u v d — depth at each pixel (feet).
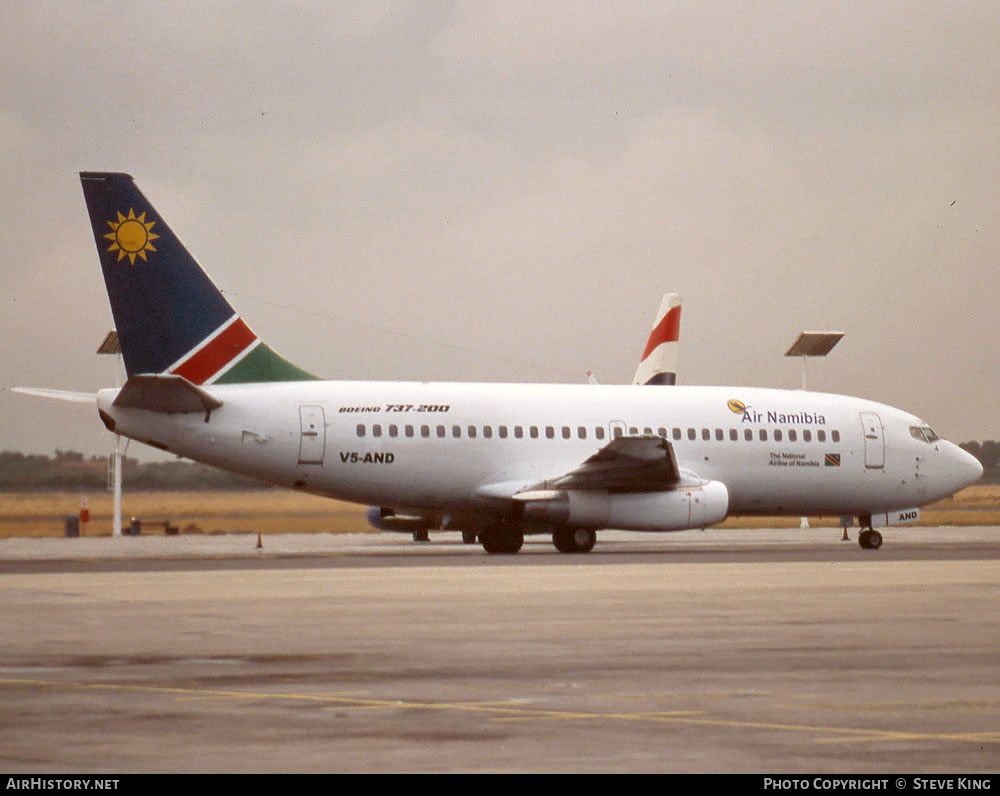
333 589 236.02
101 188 345.51
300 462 353.51
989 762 94.32
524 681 130.11
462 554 368.89
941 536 527.40
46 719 110.42
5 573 277.85
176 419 345.72
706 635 166.09
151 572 281.74
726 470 394.93
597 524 366.63
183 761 94.73
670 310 535.60
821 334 546.26
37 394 354.13
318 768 92.58
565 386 389.60
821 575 271.08
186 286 350.23
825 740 101.65
